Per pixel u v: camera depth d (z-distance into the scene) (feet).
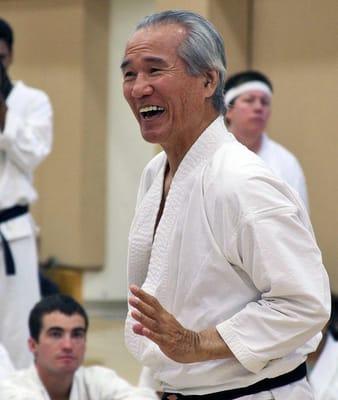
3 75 58.13
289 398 25.73
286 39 81.35
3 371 47.16
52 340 45.60
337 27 77.20
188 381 26.02
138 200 29.50
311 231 25.94
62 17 103.45
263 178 24.85
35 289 58.54
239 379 25.43
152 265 26.61
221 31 83.46
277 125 82.38
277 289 24.30
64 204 103.91
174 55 25.43
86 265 103.24
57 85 104.06
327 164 78.64
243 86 59.21
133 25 102.78
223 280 25.32
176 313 25.86
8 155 57.67
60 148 104.17
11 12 106.83
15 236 57.57
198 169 26.00
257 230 24.31
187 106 25.76
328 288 24.95
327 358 45.27
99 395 45.93
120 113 103.60
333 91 77.82
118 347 81.82
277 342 24.48
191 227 25.55
